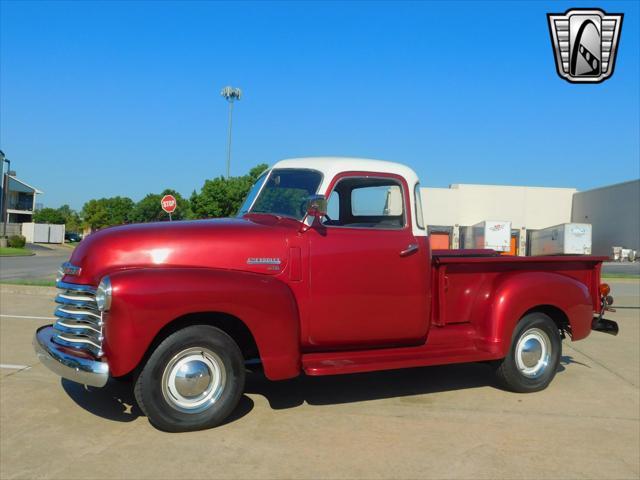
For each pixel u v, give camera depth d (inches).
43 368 235.8
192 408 168.2
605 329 246.4
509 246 1579.7
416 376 242.5
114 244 171.2
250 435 168.1
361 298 195.5
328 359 192.2
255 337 170.1
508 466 151.9
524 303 216.4
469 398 212.5
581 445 168.2
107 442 159.9
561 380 243.4
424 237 210.8
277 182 209.9
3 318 354.9
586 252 1469.0
